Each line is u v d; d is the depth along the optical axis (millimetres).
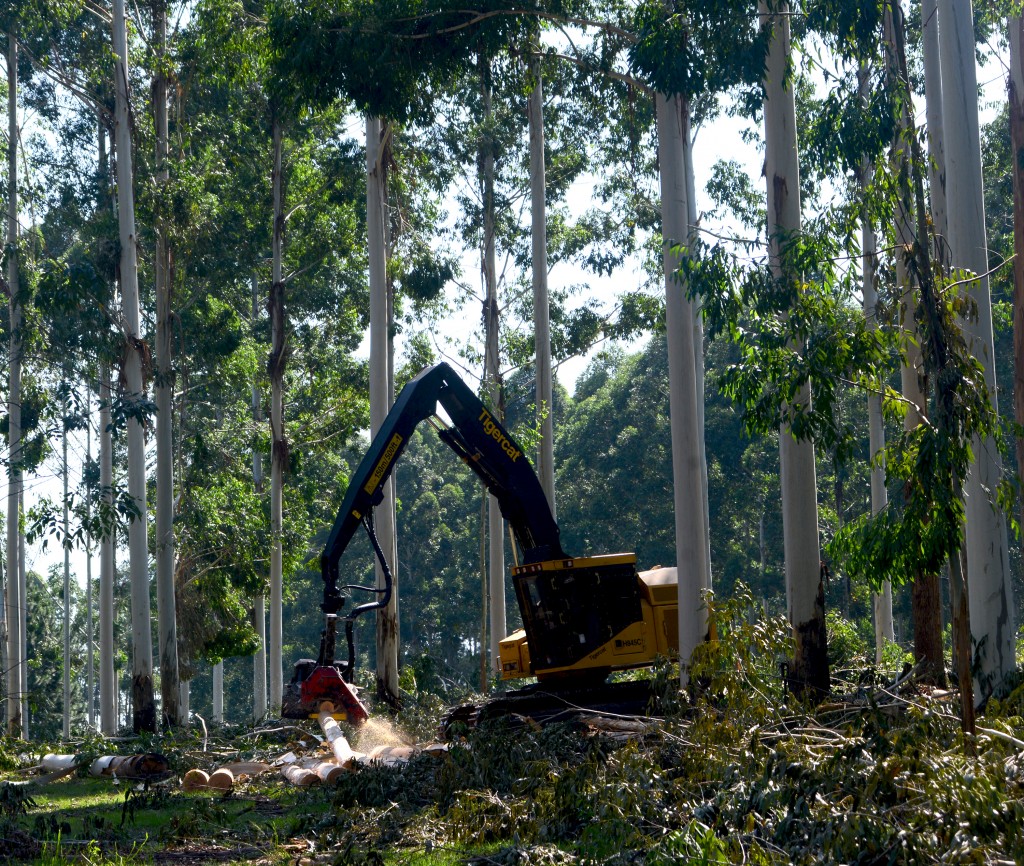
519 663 15922
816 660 14359
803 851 5934
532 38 20062
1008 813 5672
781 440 14891
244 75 24656
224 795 11828
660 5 15555
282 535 32469
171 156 27875
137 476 25062
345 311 35938
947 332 8516
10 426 27797
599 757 9664
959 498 8266
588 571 15453
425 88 18984
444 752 11359
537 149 28859
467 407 15844
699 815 6801
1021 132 18938
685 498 16250
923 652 17000
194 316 31516
